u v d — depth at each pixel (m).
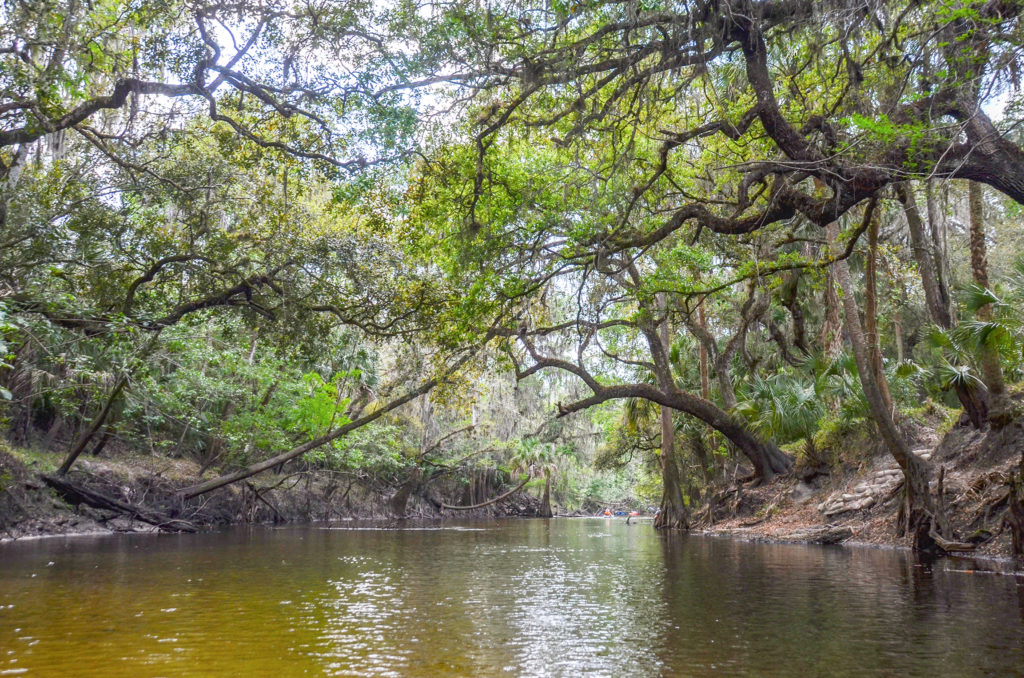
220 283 19.88
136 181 17.75
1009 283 27.33
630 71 12.35
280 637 7.42
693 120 15.72
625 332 27.27
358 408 39.31
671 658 6.45
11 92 13.47
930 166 10.11
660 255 18.78
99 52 14.15
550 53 12.29
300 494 39.19
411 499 48.94
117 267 18.67
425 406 43.97
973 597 9.79
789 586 11.23
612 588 11.34
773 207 11.86
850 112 11.50
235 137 17.89
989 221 32.53
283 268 19.66
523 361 24.72
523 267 16.55
